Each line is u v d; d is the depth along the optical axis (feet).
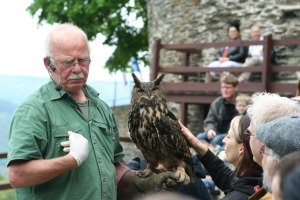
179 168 14.11
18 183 12.34
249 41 41.63
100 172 13.25
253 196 11.35
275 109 11.43
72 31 13.26
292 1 48.24
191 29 56.90
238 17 52.75
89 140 13.33
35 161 12.32
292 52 47.29
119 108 69.87
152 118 14.74
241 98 26.78
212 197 21.27
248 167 13.05
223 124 29.73
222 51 47.52
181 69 45.98
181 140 14.94
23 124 12.55
